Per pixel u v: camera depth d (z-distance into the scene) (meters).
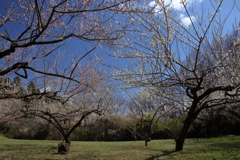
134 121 18.94
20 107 10.55
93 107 13.48
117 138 21.11
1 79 7.73
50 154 9.62
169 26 6.35
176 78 7.05
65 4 5.47
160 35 6.59
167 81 7.50
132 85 7.49
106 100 14.14
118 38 6.00
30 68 4.92
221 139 14.90
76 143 16.59
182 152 8.68
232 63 6.88
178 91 9.36
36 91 8.74
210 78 8.14
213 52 6.89
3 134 22.39
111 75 7.76
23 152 10.47
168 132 20.53
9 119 13.87
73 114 11.77
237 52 7.02
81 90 8.74
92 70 8.91
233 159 6.40
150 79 7.33
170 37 6.49
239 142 11.89
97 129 20.44
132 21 5.85
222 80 8.34
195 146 11.05
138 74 7.04
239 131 17.16
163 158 7.49
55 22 5.87
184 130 9.19
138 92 10.16
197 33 6.28
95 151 10.64
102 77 8.65
